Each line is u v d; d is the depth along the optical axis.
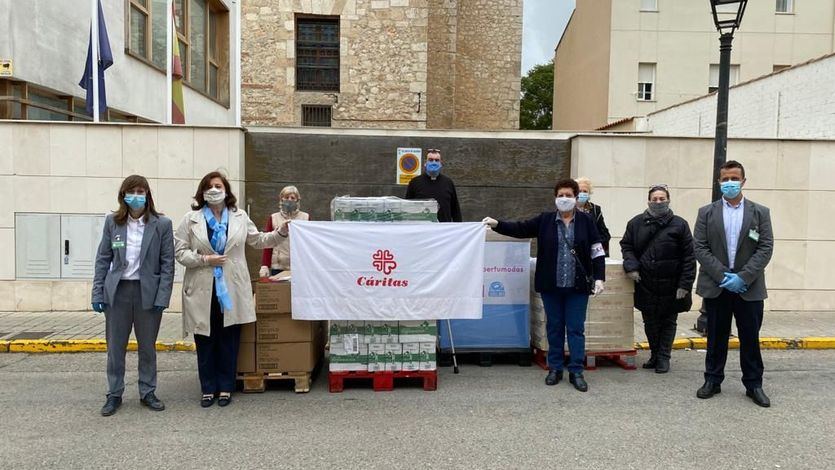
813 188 9.45
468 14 20.66
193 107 14.62
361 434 4.78
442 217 7.18
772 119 12.66
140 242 5.28
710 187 9.41
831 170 9.43
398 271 5.81
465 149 9.41
